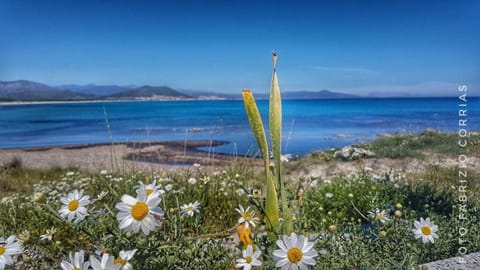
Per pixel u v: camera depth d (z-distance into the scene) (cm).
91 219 189
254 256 170
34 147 1922
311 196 400
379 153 1010
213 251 213
